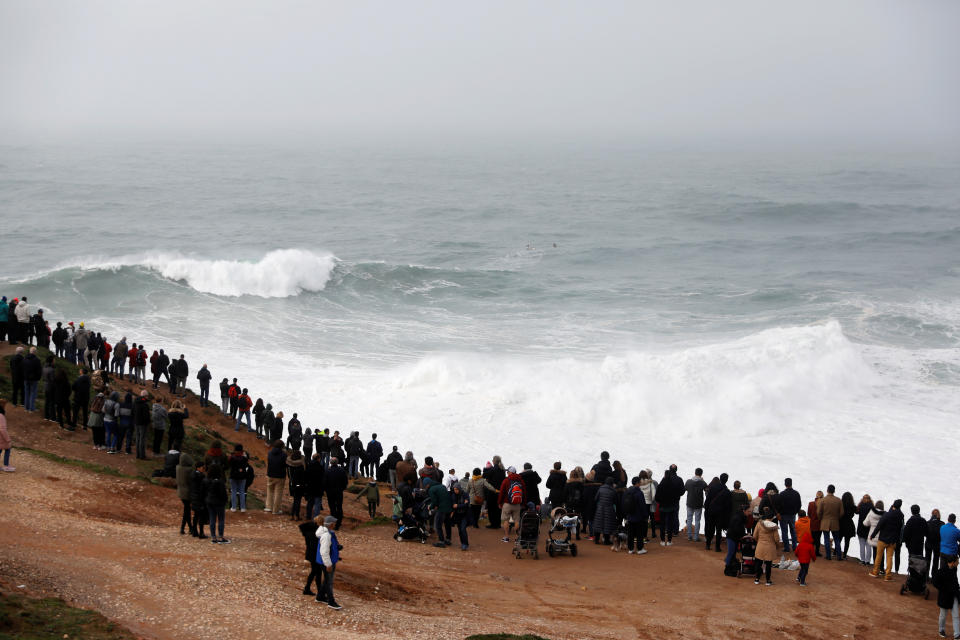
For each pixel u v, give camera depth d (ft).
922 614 48.88
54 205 350.64
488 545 60.54
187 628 34.94
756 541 54.60
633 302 176.86
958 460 91.30
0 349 86.07
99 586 38.45
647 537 63.77
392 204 386.52
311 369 123.75
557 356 134.51
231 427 91.45
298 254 180.04
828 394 113.70
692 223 311.47
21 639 30.60
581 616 44.93
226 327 145.38
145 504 56.70
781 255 238.89
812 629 45.47
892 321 156.56
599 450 96.78
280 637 35.04
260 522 57.47
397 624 39.22
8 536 43.62
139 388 92.38
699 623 45.19
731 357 120.88
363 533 60.29
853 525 60.03
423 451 95.55
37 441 66.54
